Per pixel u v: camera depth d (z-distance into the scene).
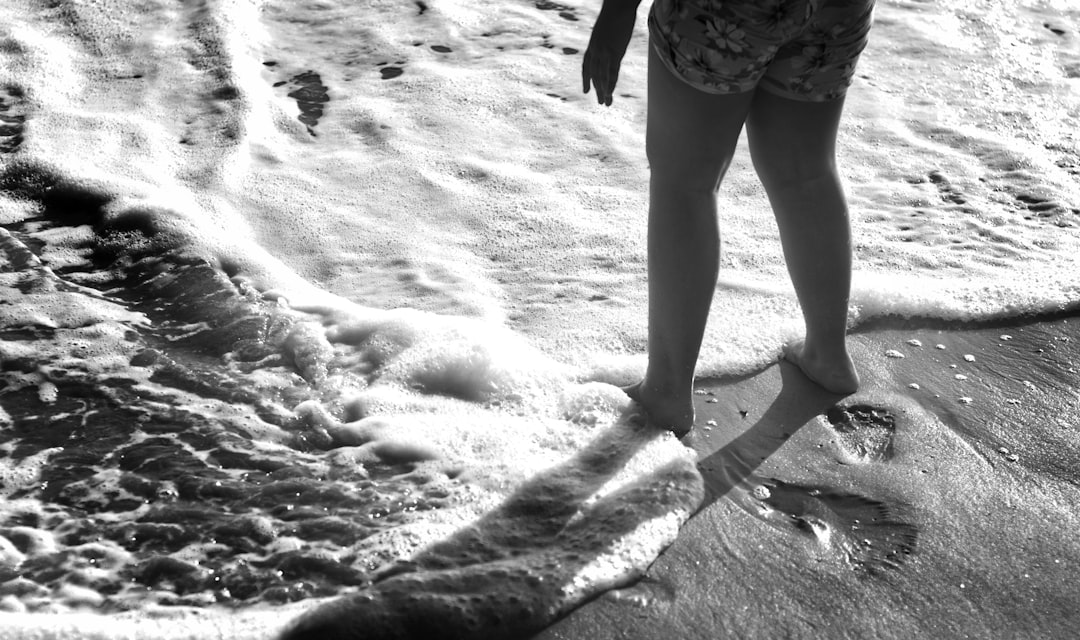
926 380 2.99
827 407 2.87
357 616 2.11
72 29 5.14
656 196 2.62
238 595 2.22
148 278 3.46
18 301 3.30
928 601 2.21
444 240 3.72
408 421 2.77
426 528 2.39
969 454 2.68
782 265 3.59
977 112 4.70
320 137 4.39
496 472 2.57
